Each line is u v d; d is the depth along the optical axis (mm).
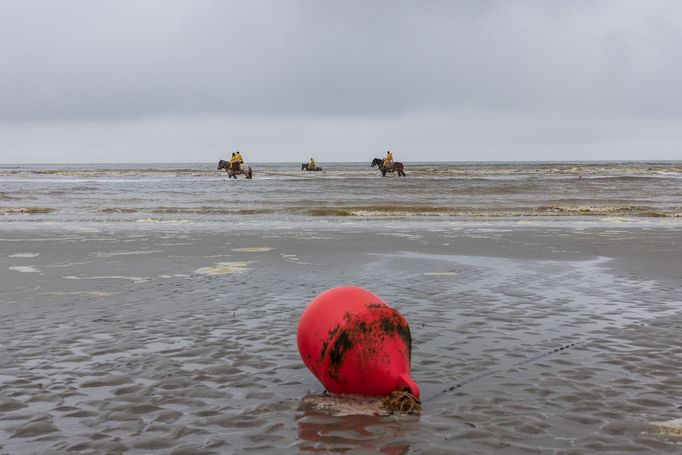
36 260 10695
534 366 4602
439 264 10258
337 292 4059
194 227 17250
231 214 22703
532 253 11648
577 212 23234
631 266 9984
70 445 3225
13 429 3438
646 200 29250
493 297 7430
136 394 4016
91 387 4152
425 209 24453
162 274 9211
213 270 9594
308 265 10141
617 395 3951
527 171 71562
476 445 3191
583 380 4262
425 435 3326
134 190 36312
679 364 4645
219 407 3777
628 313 6508
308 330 4012
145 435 3352
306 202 28344
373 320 3896
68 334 5617
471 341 5348
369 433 3359
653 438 3275
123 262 10461
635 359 4781
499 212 23141
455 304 7012
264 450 3150
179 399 3922
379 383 3852
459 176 56406
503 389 4082
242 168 51906
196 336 5547
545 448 3152
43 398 3939
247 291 7820
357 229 16656
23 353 4992
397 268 9828
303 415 3637
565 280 8672
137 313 6527
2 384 4215
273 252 11781
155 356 4898
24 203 27484
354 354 3852
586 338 5445
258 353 4992
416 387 3785
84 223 18641
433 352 4996
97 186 40344
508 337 5484
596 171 71125
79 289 7980
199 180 49656
